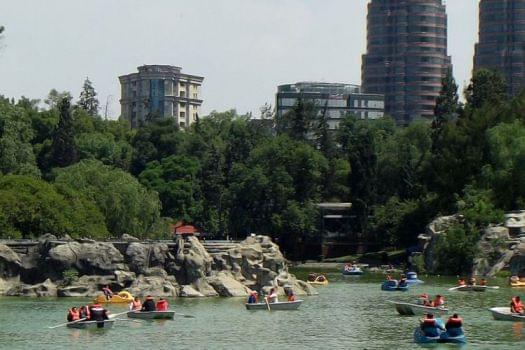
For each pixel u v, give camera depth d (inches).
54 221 7273.6
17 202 7175.2
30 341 4431.6
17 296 6240.2
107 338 4515.3
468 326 4950.8
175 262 6446.9
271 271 6663.4
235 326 4928.6
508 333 4702.3
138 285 6289.4
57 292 6250.0
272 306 5629.9
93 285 6289.4
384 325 5004.9
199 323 5034.5
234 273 6594.5
